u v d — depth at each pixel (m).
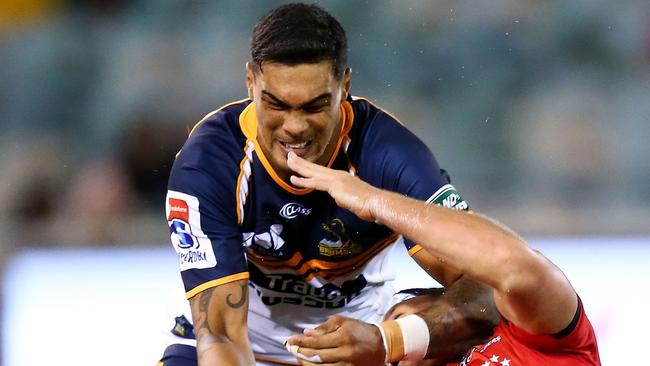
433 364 12.76
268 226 13.42
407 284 21.08
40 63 30.84
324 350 11.66
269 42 11.66
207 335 12.84
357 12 32.19
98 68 30.98
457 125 31.44
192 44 31.77
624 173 31.23
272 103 11.81
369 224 13.47
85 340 21.55
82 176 29.02
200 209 12.99
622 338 22.33
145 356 21.55
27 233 24.95
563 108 31.83
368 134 13.29
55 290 22.05
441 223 10.66
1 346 21.20
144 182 29.11
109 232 25.36
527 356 11.33
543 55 32.53
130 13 32.47
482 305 12.91
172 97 30.41
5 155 29.44
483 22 32.50
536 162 31.19
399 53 32.00
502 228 10.74
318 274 14.02
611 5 33.25
